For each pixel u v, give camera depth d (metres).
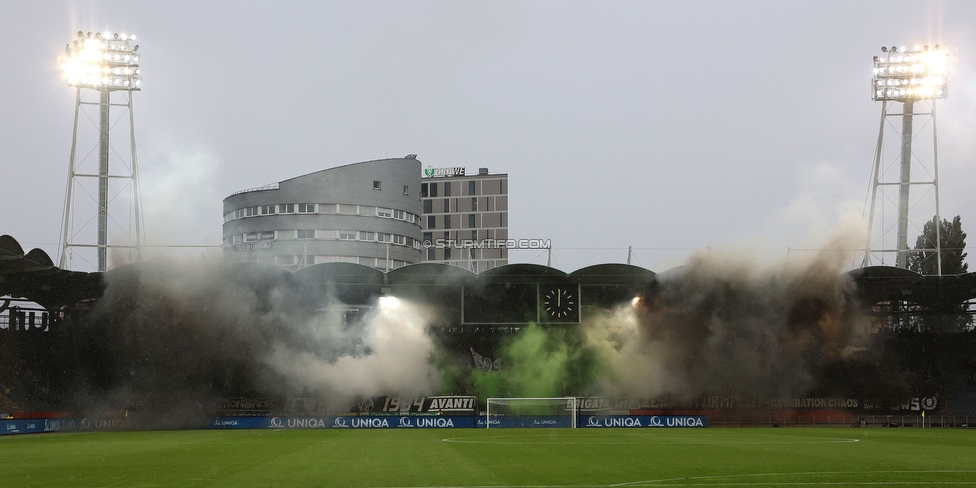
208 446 39.22
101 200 84.25
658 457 31.83
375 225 127.69
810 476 25.20
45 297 67.69
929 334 72.75
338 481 23.75
